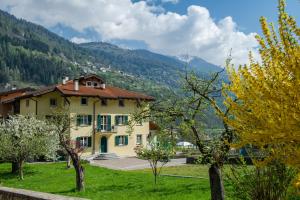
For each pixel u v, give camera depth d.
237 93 7.73
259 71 7.38
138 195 24.83
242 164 11.07
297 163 7.18
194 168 42.38
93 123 58.78
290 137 6.91
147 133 65.31
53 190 28.52
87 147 58.06
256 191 10.09
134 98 62.53
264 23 7.29
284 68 7.03
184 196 23.11
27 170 40.69
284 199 9.87
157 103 16.83
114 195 25.38
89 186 29.62
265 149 8.35
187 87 15.64
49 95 57.94
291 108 6.87
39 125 38.62
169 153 29.16
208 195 22.95
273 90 7.14
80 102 57.66
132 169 43.81
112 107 61.38
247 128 7.85
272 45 7.21
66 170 40.41
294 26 6.99
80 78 61.41
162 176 34.56
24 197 12.14
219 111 9.09
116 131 61.25
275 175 9.91
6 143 35.66
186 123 15.55
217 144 15.02
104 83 63.47
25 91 69.12
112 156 59.16
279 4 7.10
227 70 8.21
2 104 68.62
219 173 15.69
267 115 7.33
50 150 38.09
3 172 40.56
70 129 55.34
